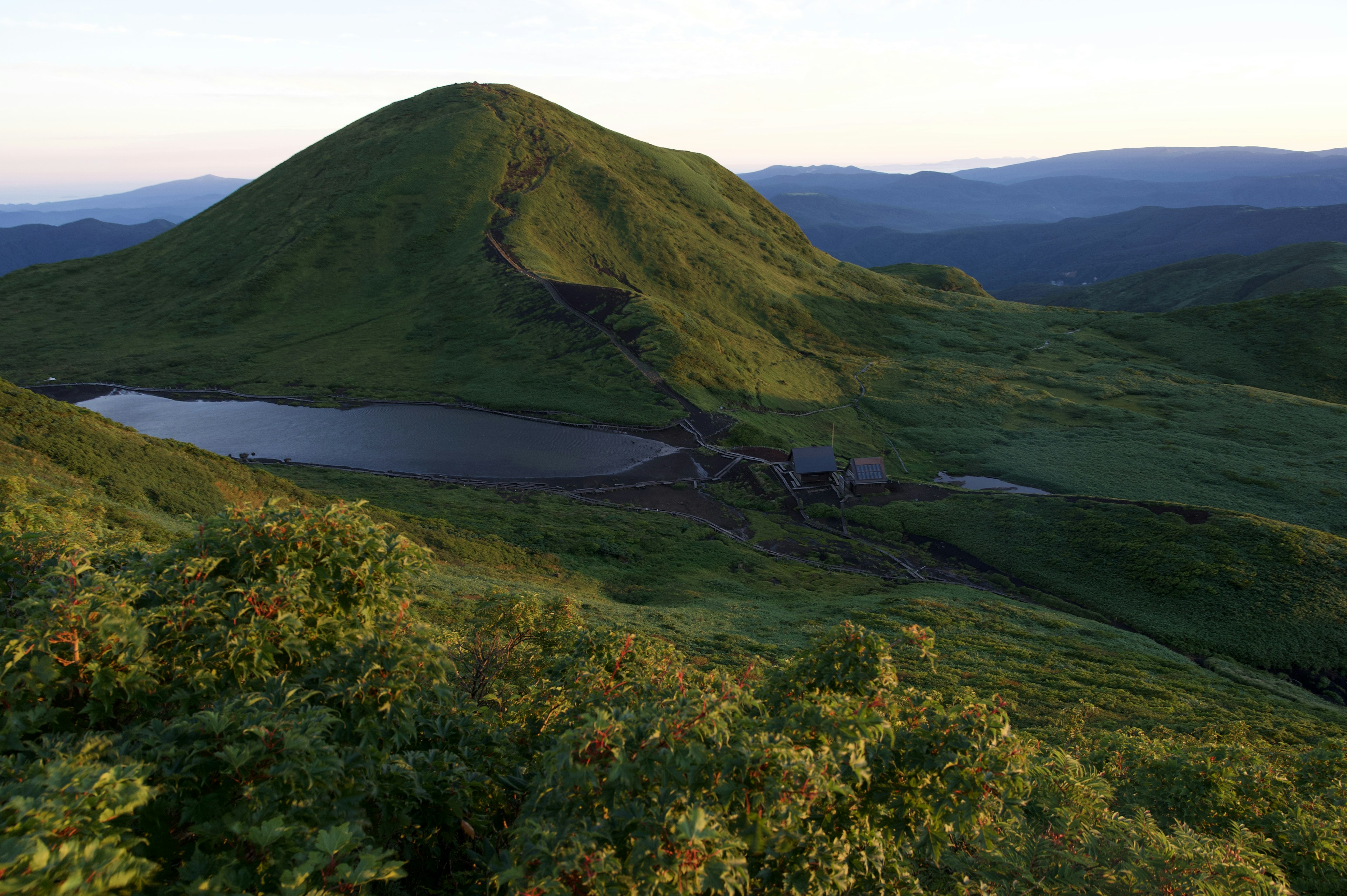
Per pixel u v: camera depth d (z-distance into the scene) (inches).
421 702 326.0
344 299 6171.3
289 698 242.1
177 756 214.1
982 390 5201.8
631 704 305.3
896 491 3248.0
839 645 327.9
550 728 363.3
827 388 5265.8
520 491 3282.5
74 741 230.8
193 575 289.1
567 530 2568.9
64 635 234.8
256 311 6008.9
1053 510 2689.5
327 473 3412.9
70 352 5408.5
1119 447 4065.0
